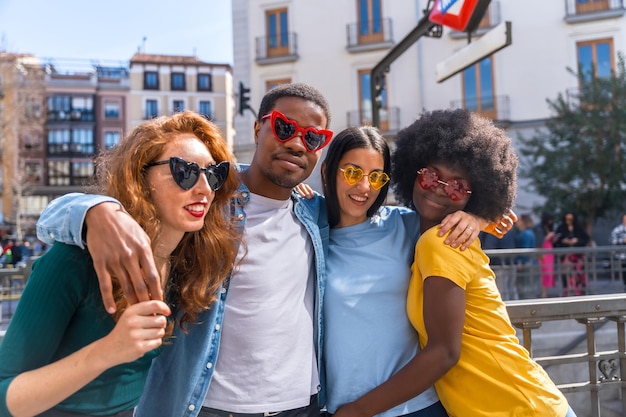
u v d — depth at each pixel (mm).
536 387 1706
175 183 1408
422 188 1914
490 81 17859
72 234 1191
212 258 1598
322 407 1994
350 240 2037
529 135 17219
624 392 2422
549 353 4801
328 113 2104
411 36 5945
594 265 7309
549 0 17250
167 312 1188
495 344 1727
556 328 4863
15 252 15789
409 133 2082
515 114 17547
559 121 15281
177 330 1745
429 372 1627
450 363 1643
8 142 36750
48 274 1222
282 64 19984
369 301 1869
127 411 1438
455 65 5250
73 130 44562
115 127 45125
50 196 44000
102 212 1179
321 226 2082
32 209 43312
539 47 17359
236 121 20141
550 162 14945
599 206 14477
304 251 1999
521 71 17500
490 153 1877
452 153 1863
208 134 1534
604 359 2408
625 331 2443
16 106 34688
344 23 19484
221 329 1800
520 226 9703
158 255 1483
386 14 19094
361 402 1711
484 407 1699
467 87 18078
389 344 1846
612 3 16812
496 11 17734
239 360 1808
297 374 1855
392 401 1662
